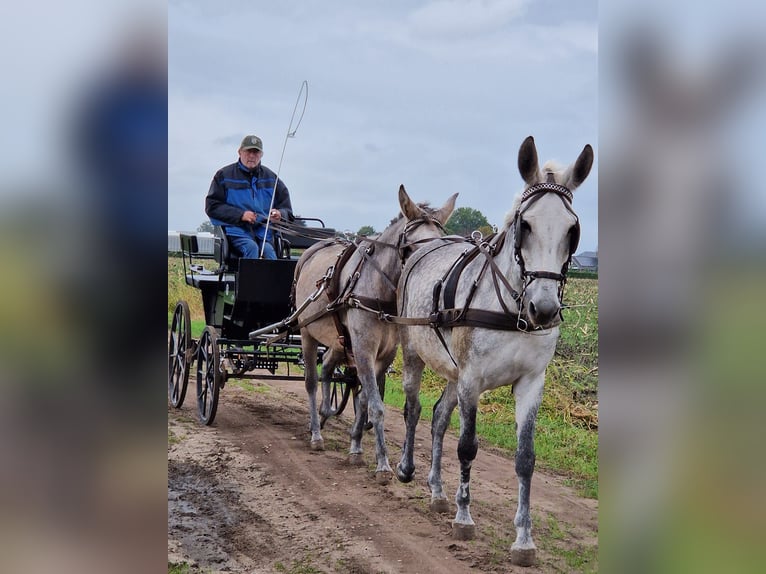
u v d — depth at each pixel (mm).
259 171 9883
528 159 4707
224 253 9336
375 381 7199
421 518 5883
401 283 6750
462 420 5281
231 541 5312
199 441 8156
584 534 5637
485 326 5047
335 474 7117
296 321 8391
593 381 10953
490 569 4836
